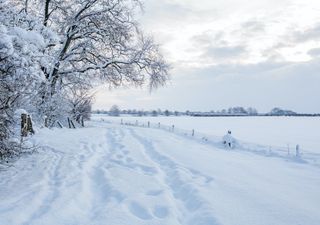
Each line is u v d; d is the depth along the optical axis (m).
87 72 30.88
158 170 11.96
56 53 27.86
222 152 19.98
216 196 8.45
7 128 10.97
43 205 7.57
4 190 8.64
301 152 21.42
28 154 13.53
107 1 29.44
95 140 19.98
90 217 7.04
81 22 29.08
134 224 6.49
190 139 27.56
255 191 9.22
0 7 10.09
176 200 8.45
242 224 6.54
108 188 9.23
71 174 10.67
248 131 51.09
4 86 10.12
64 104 31.25
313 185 10.74
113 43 30.61
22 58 9.51
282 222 6.73
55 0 27.89
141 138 23.53
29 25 10.93
